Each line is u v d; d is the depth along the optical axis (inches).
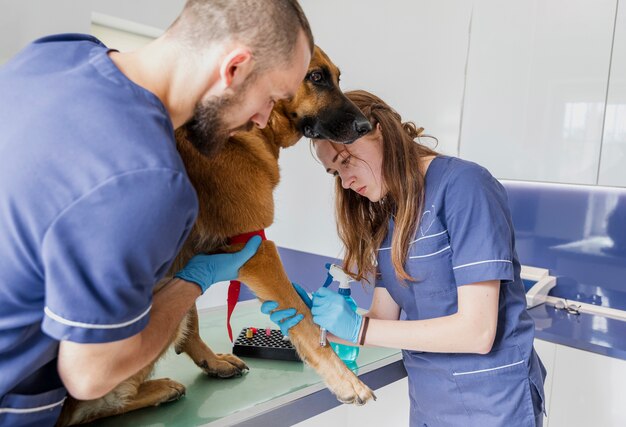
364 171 44.3
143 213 22.7
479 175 41.7
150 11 107.1
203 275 37.0
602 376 67.1
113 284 23.0
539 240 91.9
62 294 22.7
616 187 78.4
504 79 82.2
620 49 69.8
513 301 43.8
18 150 22.7
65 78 24.9
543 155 79.0
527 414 43.3
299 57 28.9
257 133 44.1
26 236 22.7
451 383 44.8
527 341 43.8
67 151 22.4
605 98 71.7
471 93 86.4
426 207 42.6
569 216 87.9
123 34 113.3
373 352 52.5
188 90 27.6
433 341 39.4
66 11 94.3
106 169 22.4
